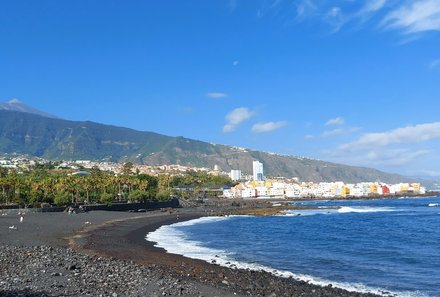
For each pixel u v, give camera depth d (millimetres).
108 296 26906
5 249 48156
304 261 52344
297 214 168250
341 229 100500
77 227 92125
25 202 147875
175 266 44781
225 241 73562
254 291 33531
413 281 41031
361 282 40500
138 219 126438
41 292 27125
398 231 94500
